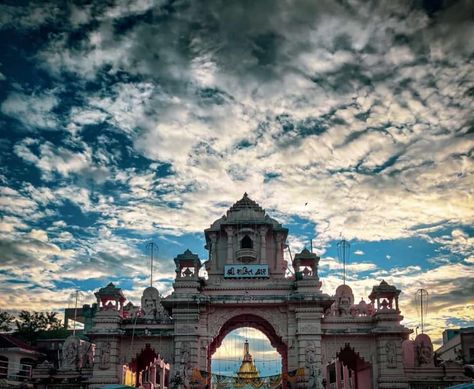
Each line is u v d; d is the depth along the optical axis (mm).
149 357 52969
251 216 51062
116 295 46906
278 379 46938
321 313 45375
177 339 44531
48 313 84875
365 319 46094
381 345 44969
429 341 46969
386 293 46531
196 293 45469
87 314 79625
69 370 46156
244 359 70750
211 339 45188
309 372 43250
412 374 45406
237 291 46281
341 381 64625
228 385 47031
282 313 46031
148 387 64625
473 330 66500
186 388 42969
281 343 49375
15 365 54969
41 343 67312
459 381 44531
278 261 50562
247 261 49438
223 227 50594
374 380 44844
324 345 45531
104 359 44812
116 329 45031
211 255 50656
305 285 45594
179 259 46469
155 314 47125
